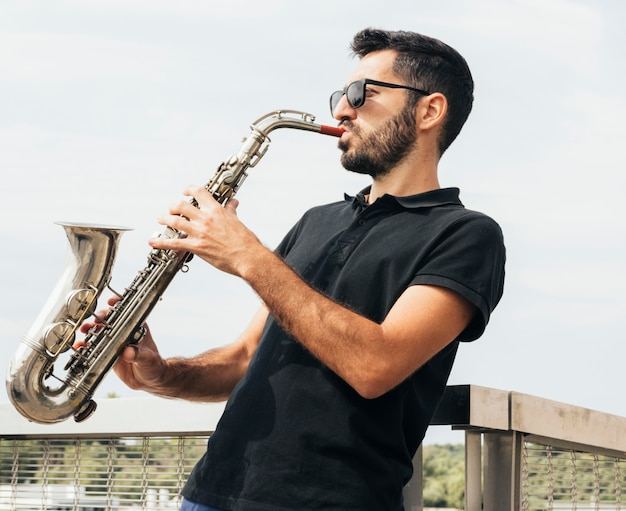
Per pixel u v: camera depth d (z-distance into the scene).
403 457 3.56
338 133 3.89
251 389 3.61
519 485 4.12
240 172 3.99
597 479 4.33
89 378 3.86
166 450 4.55
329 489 3.41
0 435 4.80
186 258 3.92
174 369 3.96
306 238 3.93
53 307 3.84
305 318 3.41
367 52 3.95
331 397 3.48
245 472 3.48
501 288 3.70
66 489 4.70
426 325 3.45
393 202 3.72
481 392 4.00
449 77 3.86
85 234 3.86
